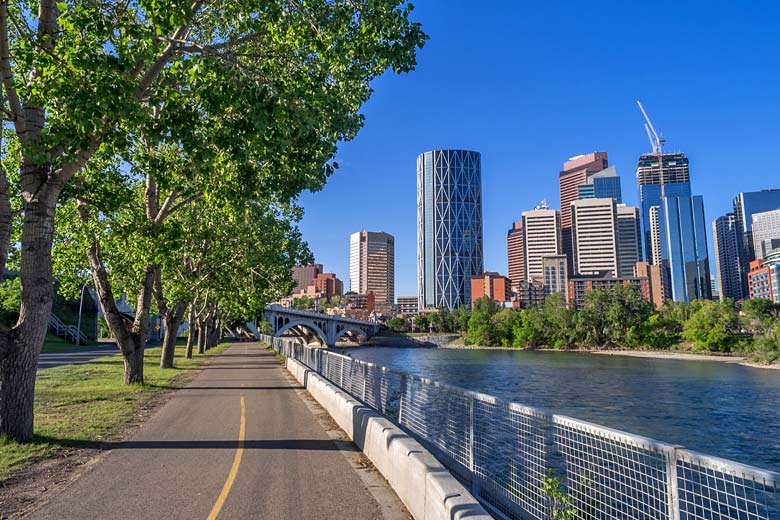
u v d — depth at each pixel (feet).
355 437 32.73
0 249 30.30
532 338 459.73
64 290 73.05
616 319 408.67
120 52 28.12
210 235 81.00
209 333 222.48
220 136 33.68
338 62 36.27
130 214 60.03
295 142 38.04
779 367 254.47
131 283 76.38
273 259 94.99
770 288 590.55
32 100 30.48
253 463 27.53
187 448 31.07
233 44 38.14
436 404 26.99
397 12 35.73
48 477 24.59
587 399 144.15
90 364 106.32
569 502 17.39
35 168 32.45
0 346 30.99
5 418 31.07
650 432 98.84
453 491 16.19
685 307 474.90
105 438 33.65
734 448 86.48
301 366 76.84
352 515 19.80
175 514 19.80
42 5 30.96
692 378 204.95
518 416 21.31
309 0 34.01
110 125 31.60
